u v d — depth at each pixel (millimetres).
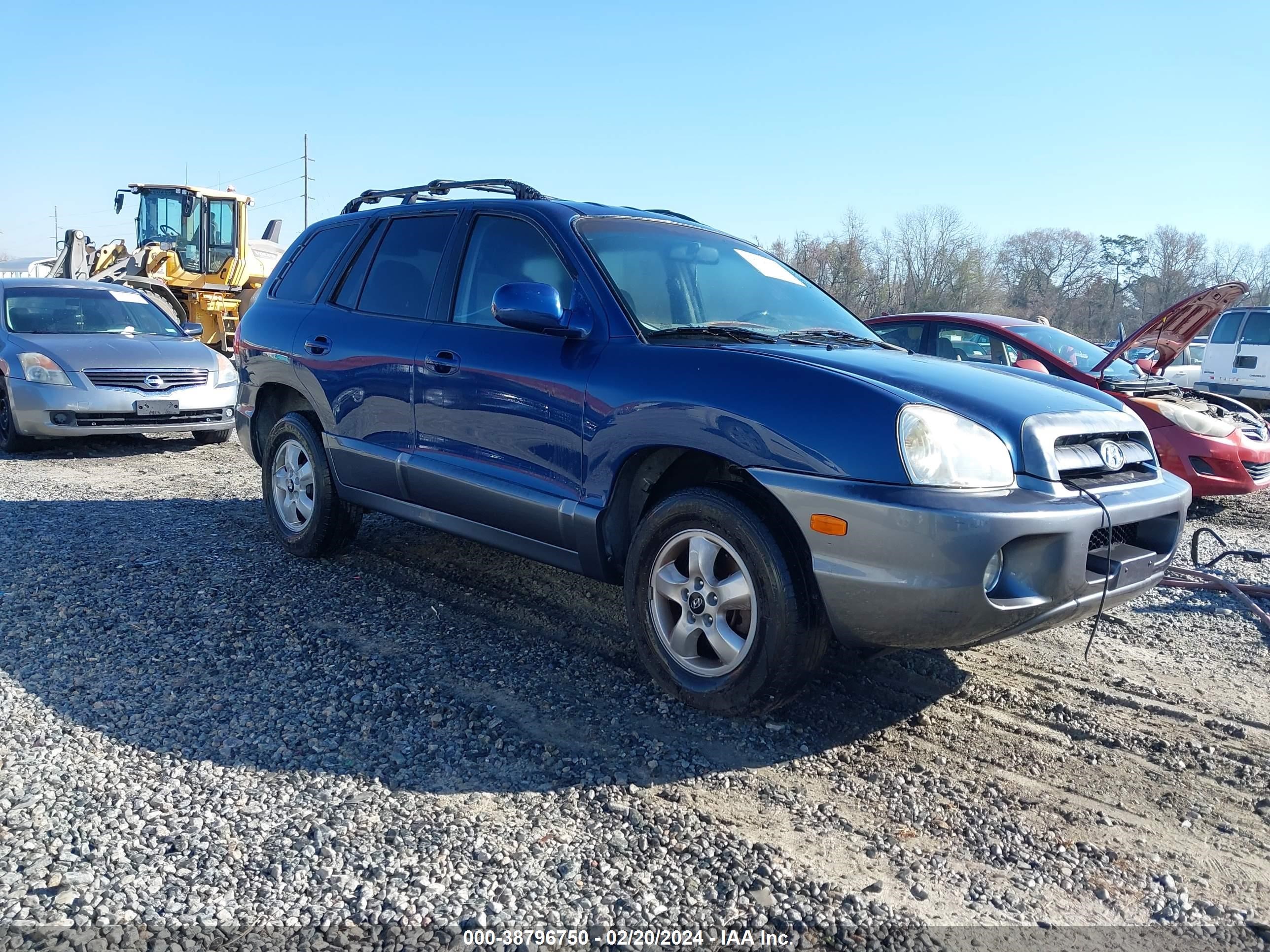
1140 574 3234
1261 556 5332
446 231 4438
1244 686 3729
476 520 4020
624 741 3080
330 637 3910
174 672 3516
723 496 3133
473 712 3244
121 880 2256
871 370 3195
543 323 3537
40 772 2758
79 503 6449
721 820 2631
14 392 8406
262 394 5379
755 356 3217
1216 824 2723
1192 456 6898
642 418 3305
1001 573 2859
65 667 3533
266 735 3039
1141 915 2295
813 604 3016
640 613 3416
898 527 2764
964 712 3420
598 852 2449
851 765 2992
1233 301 6258
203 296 19219
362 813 2598
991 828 2656
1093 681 3738
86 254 18562
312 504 5020
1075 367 7453
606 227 4012
